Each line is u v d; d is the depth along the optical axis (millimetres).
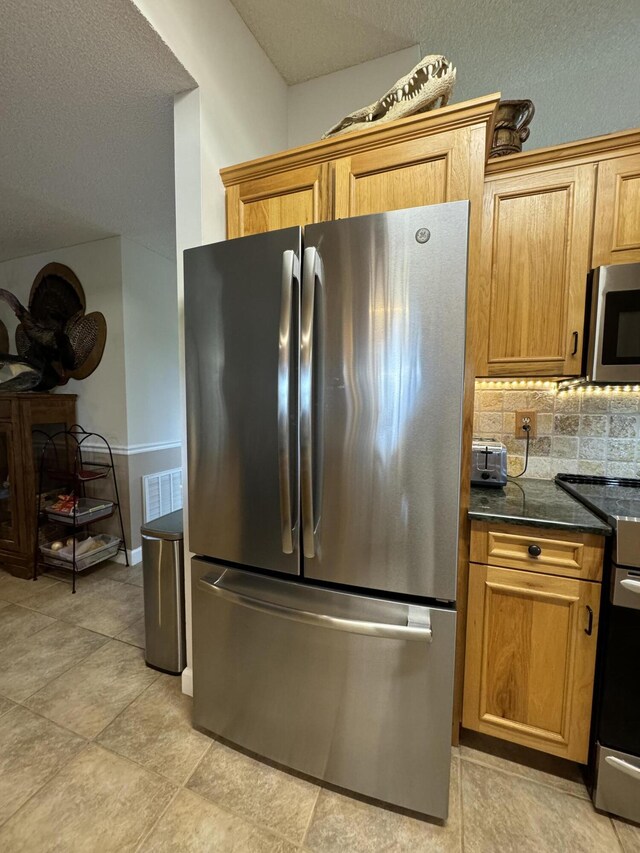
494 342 1472
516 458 1826
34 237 2736
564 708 1211
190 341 1269
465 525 1288
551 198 1373
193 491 1312
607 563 1144
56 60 1278
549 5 1485
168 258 3152
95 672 1735
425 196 1188
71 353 2908
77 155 1847
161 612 1705
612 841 1068
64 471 2908
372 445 1058
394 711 1106
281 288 1103
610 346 1304
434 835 1083
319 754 1197
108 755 1324
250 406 1184
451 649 1046
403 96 1266
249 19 1622
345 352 1060
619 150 1294
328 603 1142
